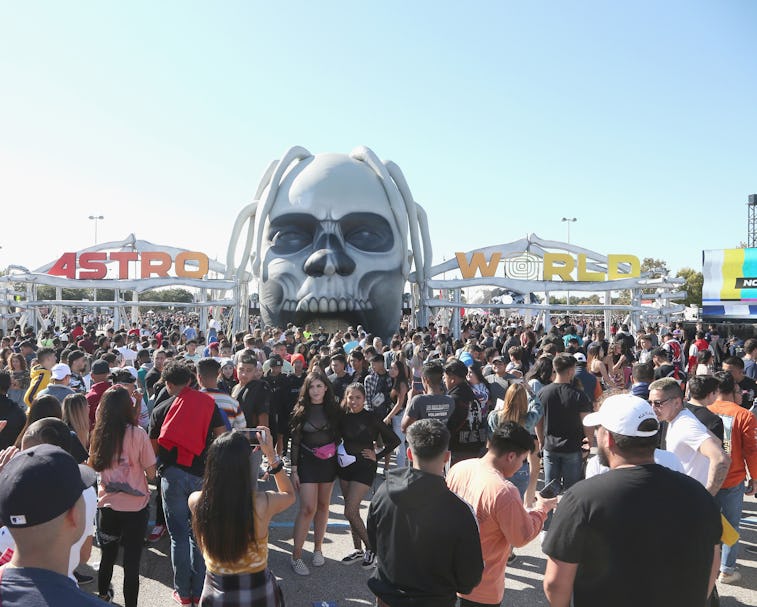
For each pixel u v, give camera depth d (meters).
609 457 2.62
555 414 6.12
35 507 1.88
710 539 2.29
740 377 7.76
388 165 24.95
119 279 22.19
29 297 23.14
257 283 24.48
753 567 5.41
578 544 2.29
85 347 13.76
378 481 8.30
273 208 23.70
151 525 6.48
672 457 3.52
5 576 1.82
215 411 4.76
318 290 21.88
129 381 6.46
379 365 8.23
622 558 2.22
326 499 5.43
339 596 4.81
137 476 4.43
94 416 6.23
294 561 5.23
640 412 2.48
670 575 2.20
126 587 4.33
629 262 24.09
